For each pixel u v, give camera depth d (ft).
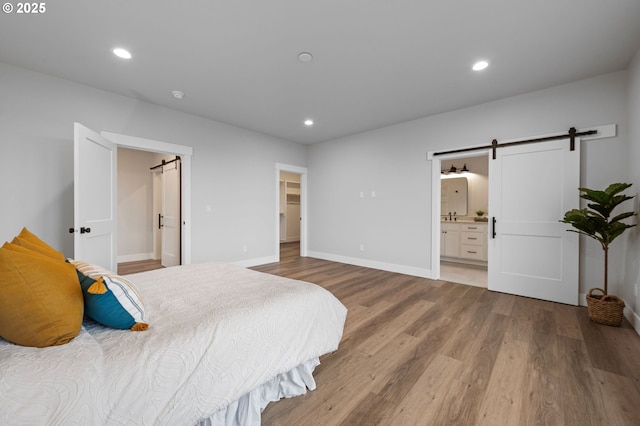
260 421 4.25
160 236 17.71
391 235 14.82
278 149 17.29
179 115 12.57
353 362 6.04
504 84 9.84
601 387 5.12
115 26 6.73
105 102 10.33
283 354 4.58
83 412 2.63
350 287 11.82
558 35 7.11
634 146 8.04
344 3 6.02
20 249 3.78
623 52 7.86
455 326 7.89
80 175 7.99
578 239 9.46
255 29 6.89
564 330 7.57
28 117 8.77
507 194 10.87
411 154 13.97
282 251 22.00
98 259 9.13
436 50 7.82
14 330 3.00
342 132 16.10
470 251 16.35
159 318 4.12
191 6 6.07
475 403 4.73
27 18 6.41
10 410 2.41
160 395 3.16
